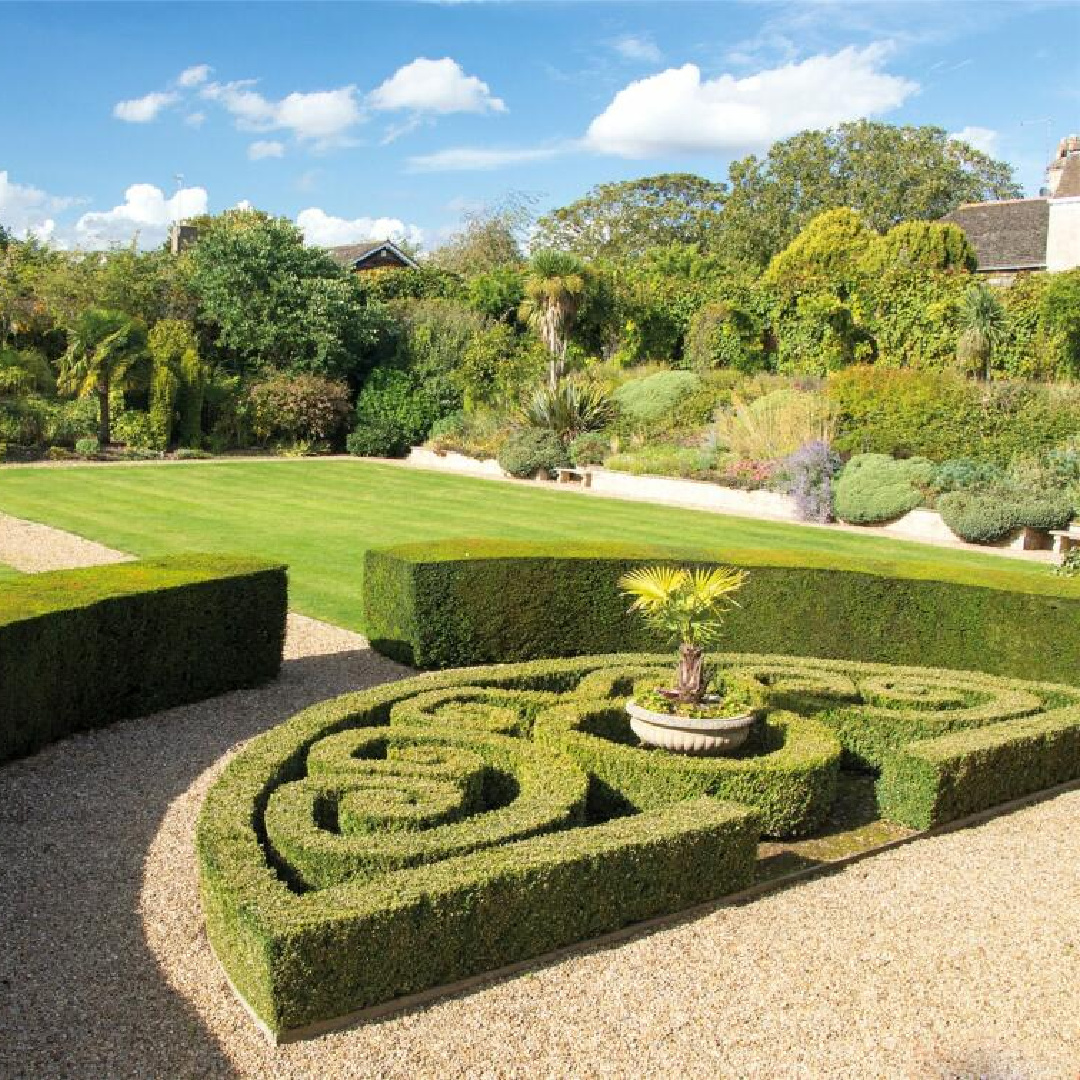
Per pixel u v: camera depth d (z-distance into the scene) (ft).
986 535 51.65
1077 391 59.67
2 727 20.12
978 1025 12.70
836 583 29.60
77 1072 11.18
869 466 58.65
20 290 91.97
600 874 14.23
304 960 11.71
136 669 23.81
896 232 97.86
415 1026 12.17
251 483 68.59
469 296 109.50
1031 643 28.07
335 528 51.34
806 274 85.30
